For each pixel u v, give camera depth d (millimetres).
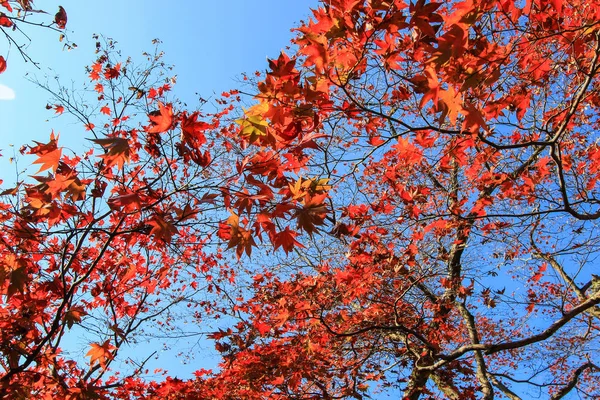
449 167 5105
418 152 4449
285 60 2555
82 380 4754
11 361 4109
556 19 3148
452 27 2500
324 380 6551
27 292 4406
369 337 7367
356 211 5473
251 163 3010
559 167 3834
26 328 4266
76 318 4020
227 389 6332
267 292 6664
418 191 5184
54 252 4500
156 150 3658
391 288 6824
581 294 6473
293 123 2834
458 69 2809
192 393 6145
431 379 8227
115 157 2770
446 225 5922
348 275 5824
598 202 4270
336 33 2643
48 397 4398
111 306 5758
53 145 3041
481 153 5672
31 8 3543
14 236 4000
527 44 3504
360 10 2539
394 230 6031
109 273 5734
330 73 2988
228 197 2922
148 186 3455
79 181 3172
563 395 6566
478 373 6496
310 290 6168
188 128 2973
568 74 4711
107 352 4621
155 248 6445
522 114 3750
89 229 3512
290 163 3049
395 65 2926
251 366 6105
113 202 2936
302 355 6051
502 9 2854
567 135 6059
